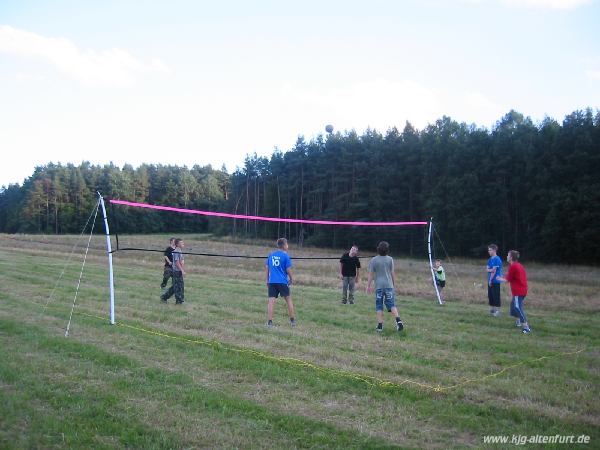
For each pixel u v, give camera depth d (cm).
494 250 1123
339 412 499
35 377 575
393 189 5391
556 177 4203
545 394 559
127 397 521
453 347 788
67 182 7588
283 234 6581
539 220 4266
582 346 809
